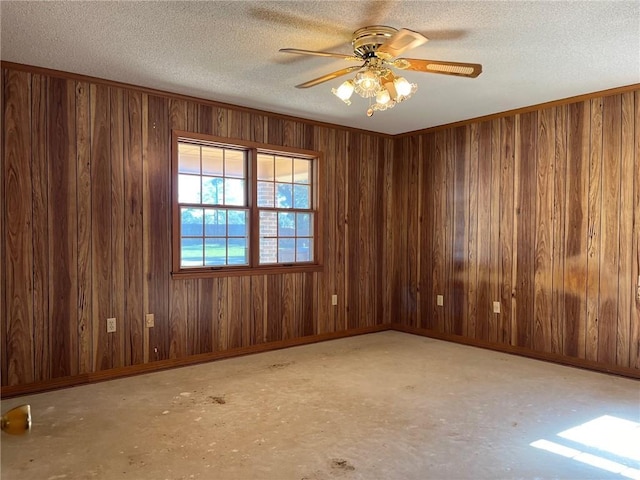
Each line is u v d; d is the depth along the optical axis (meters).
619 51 3.09
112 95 3.80
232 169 4.55
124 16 2.62
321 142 5.14
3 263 3.36
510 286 4.69
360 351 4.70
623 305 3.92
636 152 3.84
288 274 4.92
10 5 2.48
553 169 4.36
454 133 5.17
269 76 3.63
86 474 2.26
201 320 4.31
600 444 2.59
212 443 2.59
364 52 2.78
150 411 3.06
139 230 3.95
